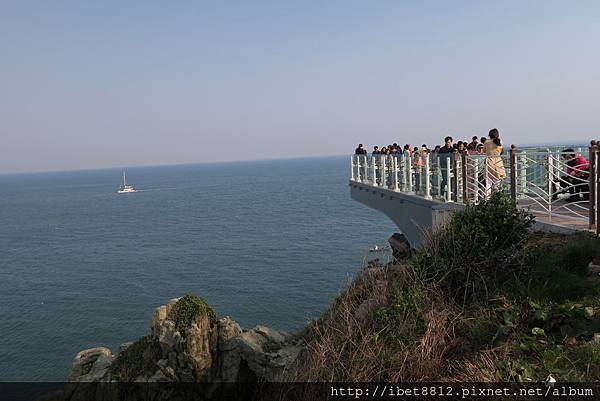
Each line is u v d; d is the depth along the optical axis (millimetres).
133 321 32625
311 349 8195
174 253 55562
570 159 11516
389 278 8875
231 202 122250
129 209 118750
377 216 75875
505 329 5906
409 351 6227
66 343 29156
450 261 7848
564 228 8969
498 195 8281
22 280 45594
